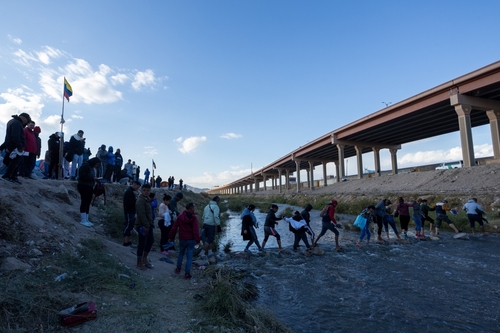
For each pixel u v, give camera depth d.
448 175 29.23
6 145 7.98
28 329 3.51
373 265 8.80
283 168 101.81
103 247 7.00
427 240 12.71
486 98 33.09
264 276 7.84
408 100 37.78
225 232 16.59
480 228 14.40
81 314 3.88
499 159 30.33
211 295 5.34
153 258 8.43
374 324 5.02
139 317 4.30
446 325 4.96
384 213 12.41
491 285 6.91
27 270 4.61
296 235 10.95
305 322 5.12
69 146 13.45
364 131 49.91
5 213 5.62
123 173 20.86
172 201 10.86
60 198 10.00
